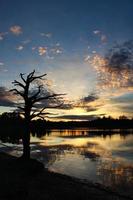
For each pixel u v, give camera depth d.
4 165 20.53
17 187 13.03
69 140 70.62
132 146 52.38
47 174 20.00
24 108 22.12
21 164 20.69
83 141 66.81
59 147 48.78
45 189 14.38
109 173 22.70
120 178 20.53
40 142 62.66
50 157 33.59
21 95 21.89
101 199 13.91
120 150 44.22
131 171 23.72
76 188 15.91
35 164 21.05
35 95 21.94
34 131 163.25
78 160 30.98
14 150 41.62
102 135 101.50
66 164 27.73
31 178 17.22
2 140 64.50
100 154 37.88
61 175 20.50
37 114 22.30
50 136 95.25
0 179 14.88
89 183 18.27
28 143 22.17
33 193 12.94
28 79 21.72
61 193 14.00
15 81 21.61
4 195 11.61
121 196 15.01
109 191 16.06
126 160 31.22
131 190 16.66
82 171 23.66
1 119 41.44
